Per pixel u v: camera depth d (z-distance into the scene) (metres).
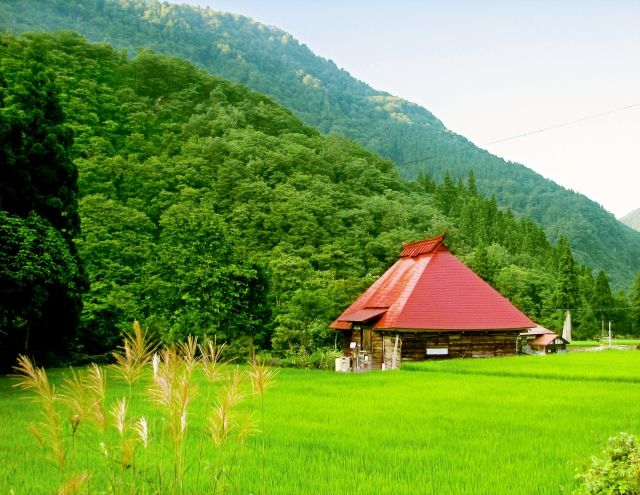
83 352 33.84
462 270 34.84
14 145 26.58
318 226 86.88
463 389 19.03
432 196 143.25
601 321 89.75
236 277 39.00
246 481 7.74
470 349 32.31
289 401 16.30
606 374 22.33
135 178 84.25
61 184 28.31
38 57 34.88
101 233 54.78
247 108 147.88
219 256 39.69
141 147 103.50
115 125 108.19
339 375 25.08
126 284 49.19
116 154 95.56
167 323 36.78
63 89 112.75
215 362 5.30
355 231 91.56
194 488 6.80
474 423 12.65
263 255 72.00
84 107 108.62
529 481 7.89
